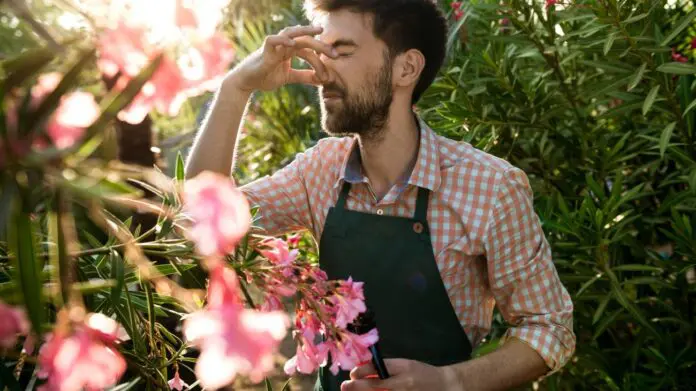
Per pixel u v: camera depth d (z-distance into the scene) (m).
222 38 0.72
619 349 2.54
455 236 1.57
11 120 0.65
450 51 3.04
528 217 1.58
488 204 1.56
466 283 1.60
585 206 2.30
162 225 1.04
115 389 0.95
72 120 0.67
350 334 1.07
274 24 5.07
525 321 1.56
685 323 2.38
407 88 1.61
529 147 2.73
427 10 1.58
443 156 1.62
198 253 0.98
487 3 2.71
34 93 0.68
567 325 1.57
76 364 0.69
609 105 2.90
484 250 1.57
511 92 2.65
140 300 1.26
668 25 2.69
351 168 1.63
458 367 1.44
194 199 0.68
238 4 4.60
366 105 1.55
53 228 0.74
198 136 1.58
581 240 2.32
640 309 2.48
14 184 0.65
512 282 1.56
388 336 1.57
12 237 0.68
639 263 2.60
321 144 1.72
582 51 2.51
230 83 1.57
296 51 1.54
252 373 0.72
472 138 2.73
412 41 1.57
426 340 1.56
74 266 0.97
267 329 0.71
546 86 2.78
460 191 1.57
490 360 1.49
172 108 0.75
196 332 0.71
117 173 0.70
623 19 2.37
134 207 0.80
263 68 1.54
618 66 2.40
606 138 2.55
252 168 4.78
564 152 2.75
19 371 0.99
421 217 1.57
